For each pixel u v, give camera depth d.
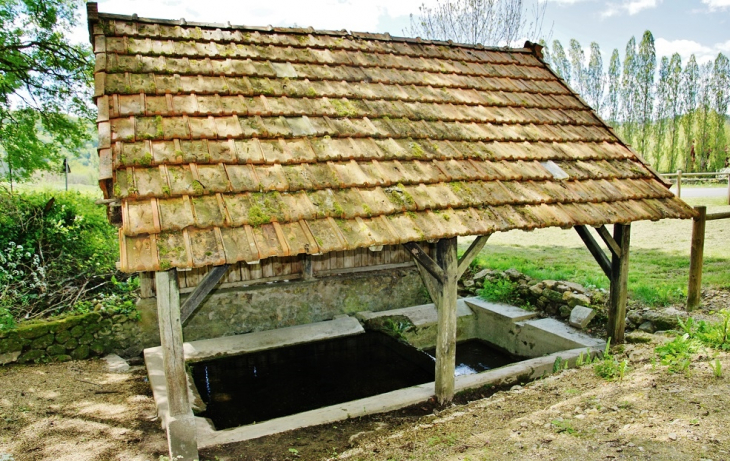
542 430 3.85
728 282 7.67
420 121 5.91
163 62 5.45
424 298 9.31
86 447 4.46
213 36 6.25
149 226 3.60
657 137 38.78
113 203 3.90
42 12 10.06
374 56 7.04
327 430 4.70
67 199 9.91
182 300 7.37
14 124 10.38
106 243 9.02
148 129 4.47
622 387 4.53
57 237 8.69
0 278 7.27
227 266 3.88
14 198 9.02
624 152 6.69
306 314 8.23
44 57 10.55
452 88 6.87
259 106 5.25
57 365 6.56
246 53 6.13
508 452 3.57
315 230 4.02
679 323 5.81
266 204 4.11
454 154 5.49
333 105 5.66
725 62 36.31
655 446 3.37
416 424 4.62
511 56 8.37
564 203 5.29
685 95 37.56
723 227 12.23
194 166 4.25
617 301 6.45
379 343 8.07
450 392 5.26
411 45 7.66
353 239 4.02
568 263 10.30
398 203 4.52
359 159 4.98
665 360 4.92
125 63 5.24
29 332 6.50
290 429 4.68
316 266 8.36
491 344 8.27
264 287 7.87
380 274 8.83
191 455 3.95
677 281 8.21
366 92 6.12
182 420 3.89
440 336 5.14
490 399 5.03
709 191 18.34
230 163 4.44
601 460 3.27
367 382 6.69
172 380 3.86
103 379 6.23
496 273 9.35
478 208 4.84
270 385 6.59
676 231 12.34
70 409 5.28
